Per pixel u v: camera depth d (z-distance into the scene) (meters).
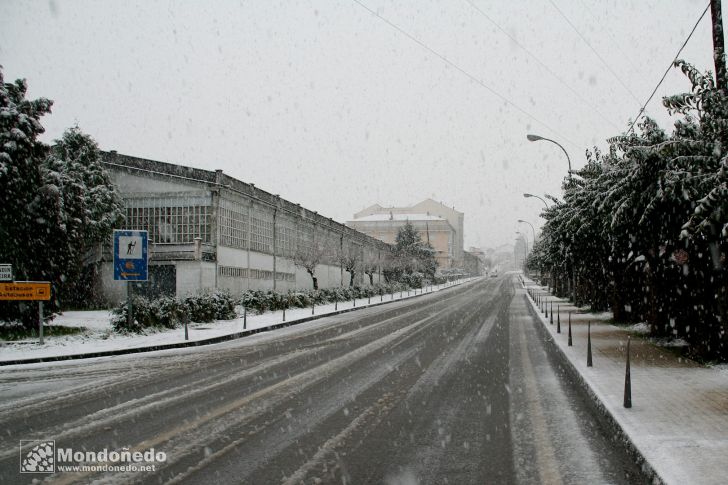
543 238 39.00
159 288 33.22
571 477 5.50
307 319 28.23
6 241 20.16
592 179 20.44
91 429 7.40
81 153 33.97
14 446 6.68
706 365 11.58
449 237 112.19
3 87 20.25
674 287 15.38
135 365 13.84
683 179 11.07
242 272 36.47
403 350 15.51
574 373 11.45
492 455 6.18
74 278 23.17
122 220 33.62
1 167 19.38
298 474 5.57
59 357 15.05
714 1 11.08
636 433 6.51
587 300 33.56
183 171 34.12
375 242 68.88
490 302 41.62
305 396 9.34
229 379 11.25
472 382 10.62
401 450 6.35
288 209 43.78
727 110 10.81
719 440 6.22
